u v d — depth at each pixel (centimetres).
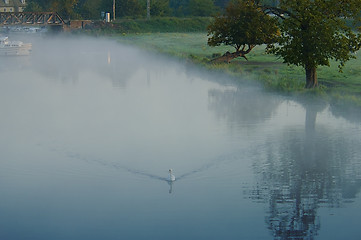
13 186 2211
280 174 2303
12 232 1827
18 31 12350
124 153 2636
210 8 14850
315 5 3931
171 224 1858
